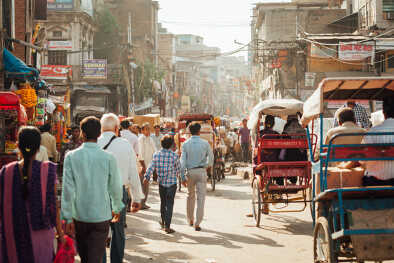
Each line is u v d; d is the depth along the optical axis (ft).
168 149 29.45
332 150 18.03
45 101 51.29
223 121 126.93
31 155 13.89
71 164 15.48
